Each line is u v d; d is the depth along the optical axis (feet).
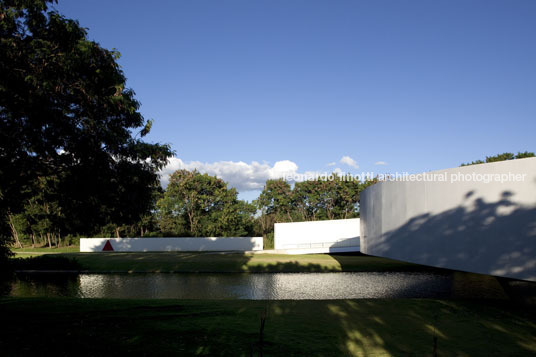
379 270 87.20
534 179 30.81
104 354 21.16
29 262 89.20
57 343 22.79
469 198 36.04
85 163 34.94
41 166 35.01
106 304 36.17
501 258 32.81
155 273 84.94
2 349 21.20
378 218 54.24
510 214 32.35
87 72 33.19
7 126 30.78
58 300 38.47
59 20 29.94
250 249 129.49
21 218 142.00
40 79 28.35
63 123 32.37
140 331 26.27
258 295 60.08
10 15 27.76
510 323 31.35
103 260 99.14
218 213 152.76
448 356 22.85
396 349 23.95
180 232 149.18
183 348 22.90
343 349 23.71
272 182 200.23
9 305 34.99
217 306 35.73
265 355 22.12
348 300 39.70
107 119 36.50
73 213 39.55
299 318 31.48
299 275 81.71
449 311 35.22
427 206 41.57
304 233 123.65
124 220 40.68
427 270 87.04
